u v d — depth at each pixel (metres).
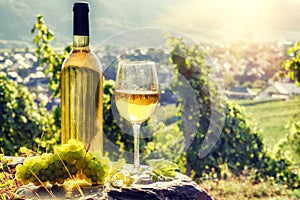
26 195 1.18
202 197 1.25
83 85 1.30
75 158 1.21
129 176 1.24
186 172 3.53
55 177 1.20
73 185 1.23
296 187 3.86
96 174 1.21
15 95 2.96
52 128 3.02
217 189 3.32
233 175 3.67
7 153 2.91
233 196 3.21
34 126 2.98
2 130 2.93
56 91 3.01
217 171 3.64
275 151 3.92
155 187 1.21
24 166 1.21
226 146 3.67
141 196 1.19
